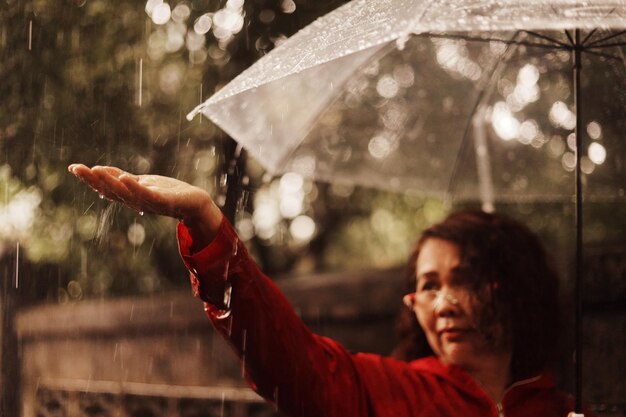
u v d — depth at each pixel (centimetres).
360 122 354
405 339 347
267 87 314
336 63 326
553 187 388
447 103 365
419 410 304
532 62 356
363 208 759
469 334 320
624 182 375
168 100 645
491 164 389
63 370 770
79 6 641
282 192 735
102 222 697
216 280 255
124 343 737
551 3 247
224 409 636
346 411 295
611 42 320
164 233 717
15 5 642
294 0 630
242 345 266
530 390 328
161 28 641
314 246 775
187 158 648
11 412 786
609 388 495
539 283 335
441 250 329
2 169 652
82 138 645
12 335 783
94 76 640
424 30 241
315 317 659
